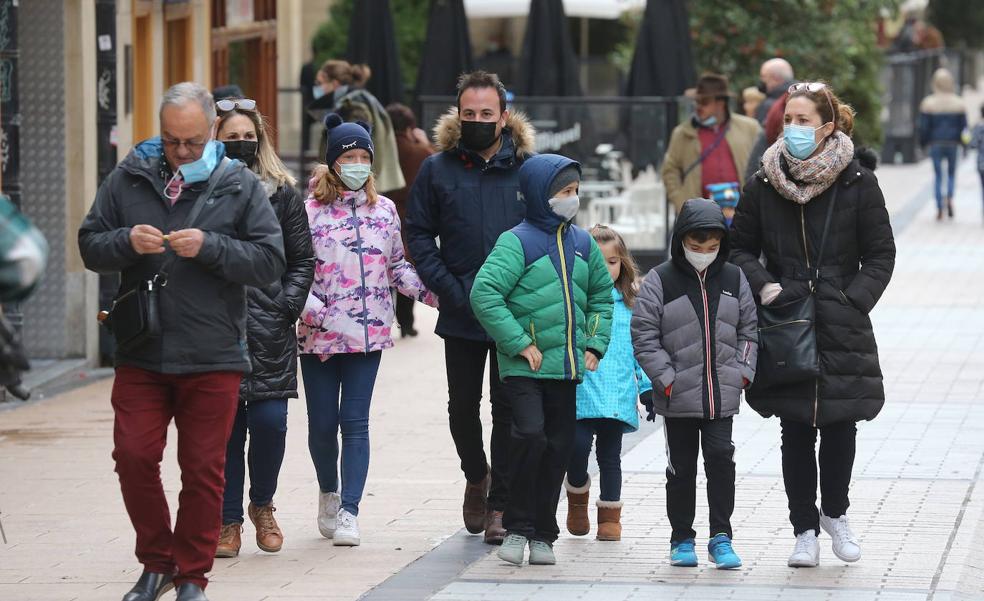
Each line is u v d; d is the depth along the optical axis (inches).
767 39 2753.4
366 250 864.9
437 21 2174.0
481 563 821.9
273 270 711.1
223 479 720.3
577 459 865.5
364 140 864.3
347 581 786.8
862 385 783.7
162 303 699.4
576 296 809.5
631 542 868.0
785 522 904.9
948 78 2664.9
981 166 2728.8
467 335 858.8
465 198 856.9
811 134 778.2
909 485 989.2
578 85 2175.2
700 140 1555.1
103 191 712.4
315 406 874.1
